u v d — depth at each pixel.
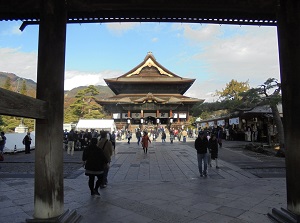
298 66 4.69
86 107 65.94
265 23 6.25
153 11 5.94
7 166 13.48
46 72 4.49
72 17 6.11
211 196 6.92
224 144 26.30
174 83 63.09
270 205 6.04
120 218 5.22
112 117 60.06
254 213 5.48
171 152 20.00
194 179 9.60
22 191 7.71
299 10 4.77
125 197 6.85
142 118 58.09
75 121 62.69
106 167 8.02
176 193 7.27
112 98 61.47
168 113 60.56
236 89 50.97
